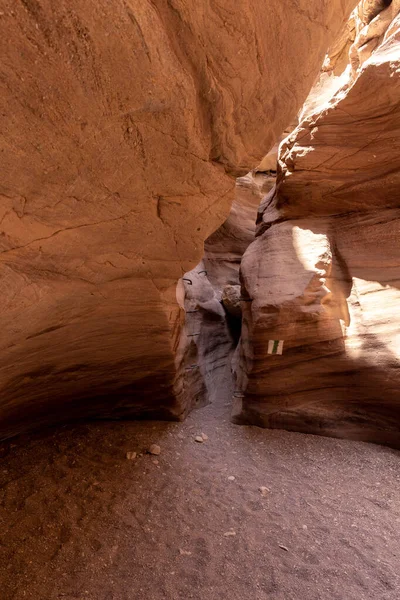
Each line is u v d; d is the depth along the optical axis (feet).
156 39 5.76
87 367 13.37
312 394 16.48
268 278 18.22
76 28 4.94
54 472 12.48
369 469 13.50
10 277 7.70
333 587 8.57
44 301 8.98
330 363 15.96
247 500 11.78
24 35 4.65
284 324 16.61
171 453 14.65
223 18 6.63
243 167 10.54
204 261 30.78
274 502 11.71
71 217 8.06
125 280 11.34
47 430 15.33
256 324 17.31
